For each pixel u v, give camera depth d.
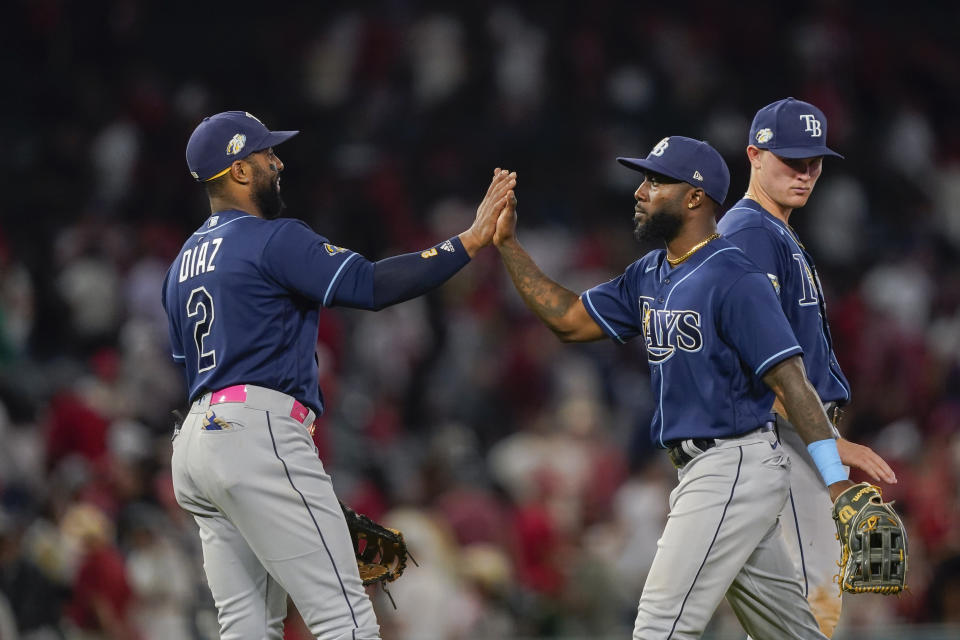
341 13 70.62
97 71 64.06
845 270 65.44
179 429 16.64
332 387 37.31
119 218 55.38
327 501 15.95
